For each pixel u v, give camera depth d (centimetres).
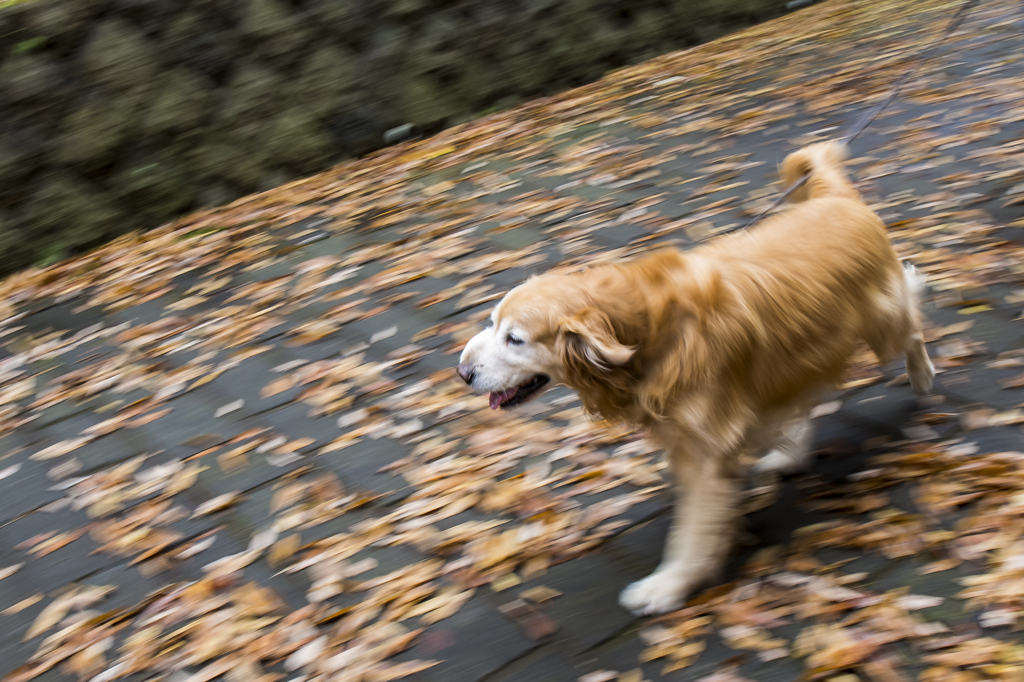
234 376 489
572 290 282
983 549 272
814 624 264
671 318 273
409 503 361
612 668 267
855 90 723
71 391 508
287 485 389
